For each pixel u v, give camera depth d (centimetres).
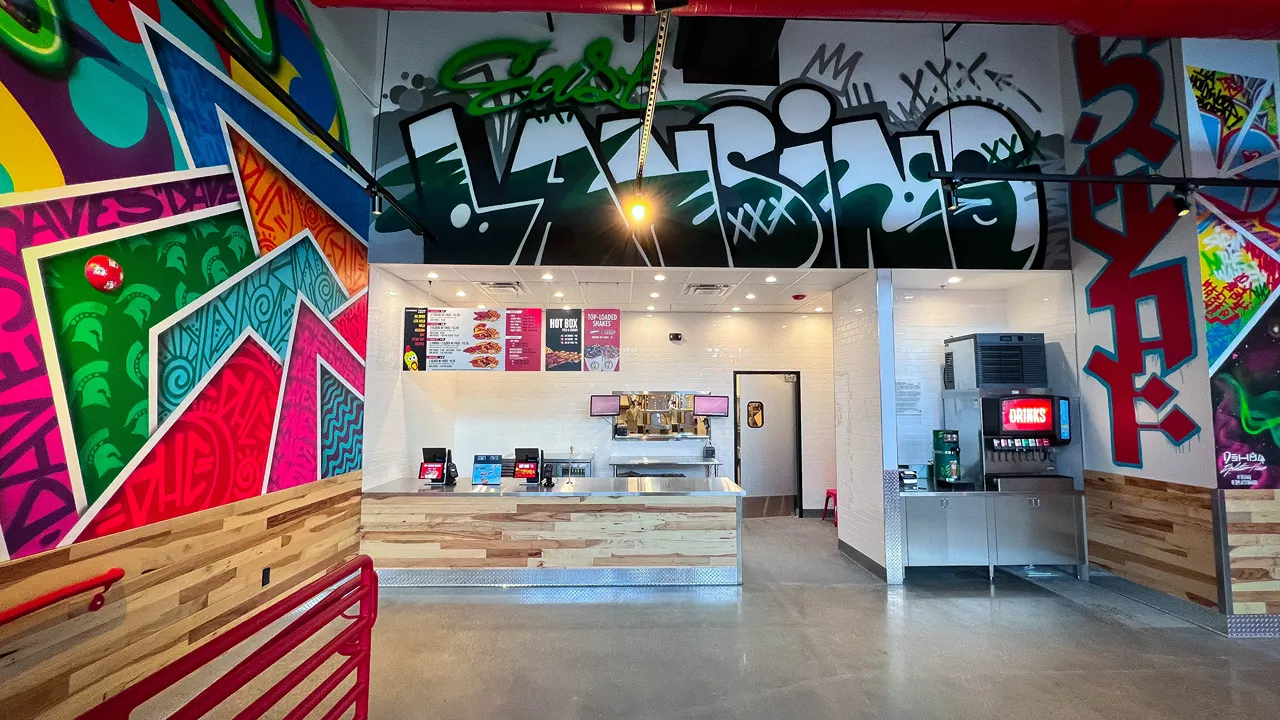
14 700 220
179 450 303
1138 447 479
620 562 519
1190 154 434
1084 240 533
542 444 802
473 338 549
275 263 385
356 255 498
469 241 527
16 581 221
